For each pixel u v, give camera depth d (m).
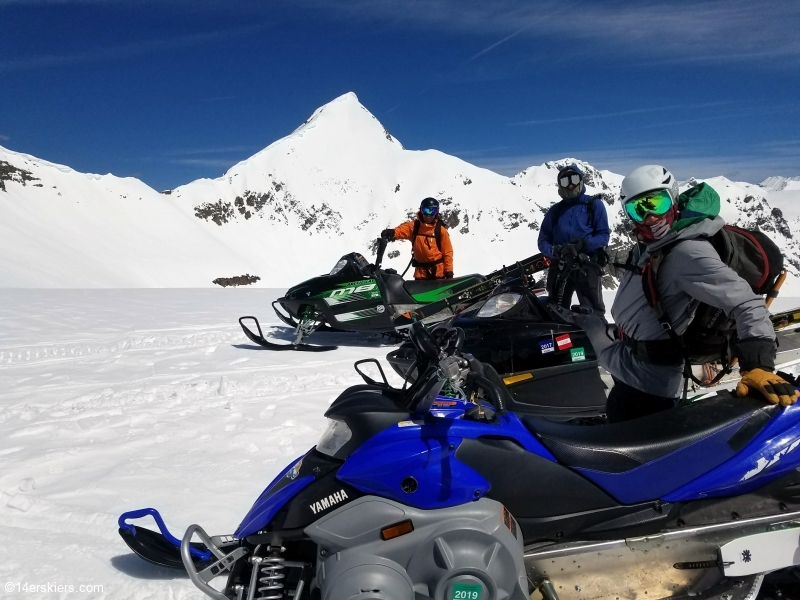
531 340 4.62
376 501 2.12
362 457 2.17
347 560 2.08
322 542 2.13
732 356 2.46
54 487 3.61
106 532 3.11
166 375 6.26
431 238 8.45
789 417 2.37
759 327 2.34
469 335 4.74
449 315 7.45
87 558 2.88
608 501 2.24
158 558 2.73
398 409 2.26
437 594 2.04
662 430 2.36
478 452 2.19
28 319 9.59
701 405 2.48
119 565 2.83
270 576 2.21
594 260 4.81
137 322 9.66
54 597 2.59
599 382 4.66
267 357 7.23
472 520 2.08
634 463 2.27
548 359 4.62
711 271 2.39
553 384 4.60
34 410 5.05
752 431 2.35
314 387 5.84
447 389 2.47
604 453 2.27
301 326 7.80
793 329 4.17
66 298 12.39
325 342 8.42
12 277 76.19
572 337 4.65
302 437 4.45
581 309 5.06
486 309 4.98
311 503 2.18
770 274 2.47
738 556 2.23
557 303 5.05
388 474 2.13
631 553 2.23
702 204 2.46
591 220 6.12
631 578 2.24
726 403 2.46
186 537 2.32
